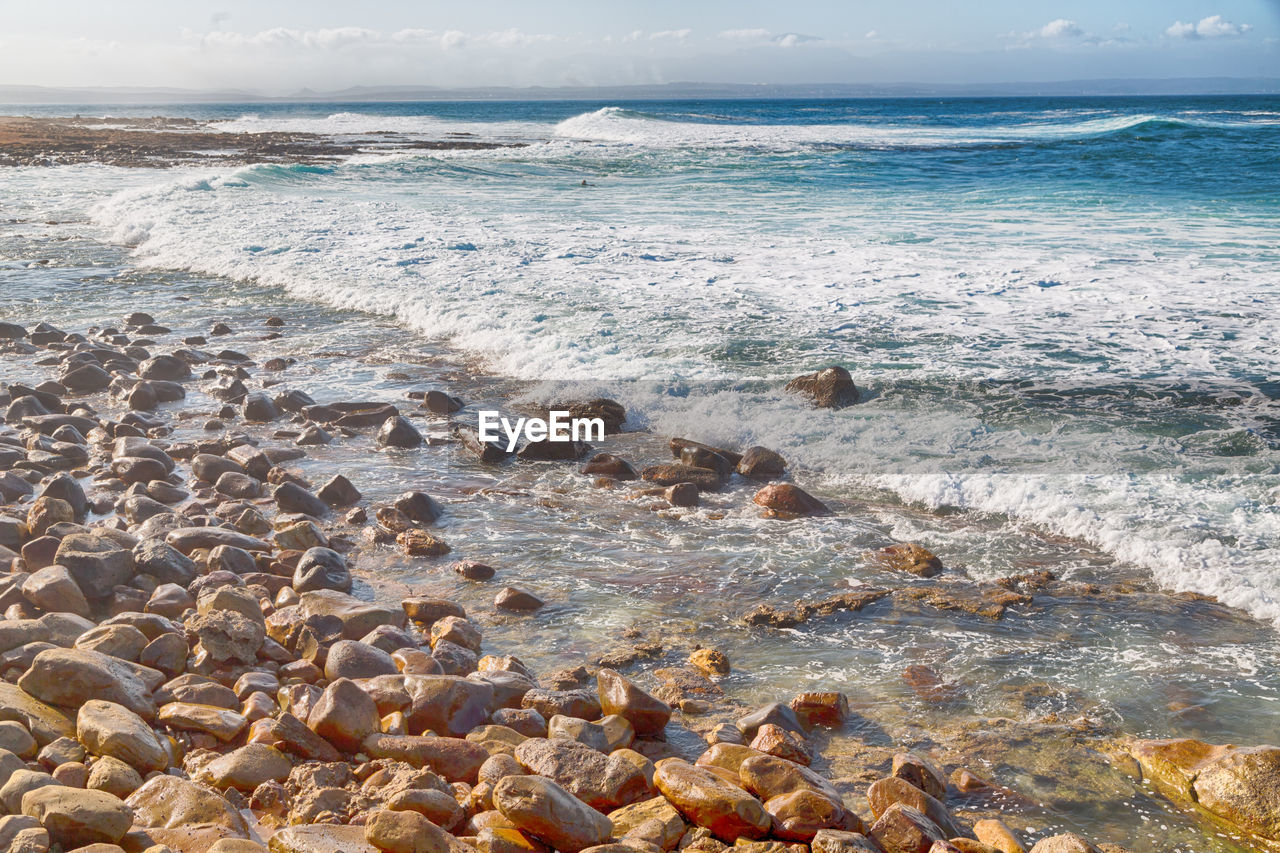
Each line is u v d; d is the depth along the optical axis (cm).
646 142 5062
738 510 737
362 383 1074
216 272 1680
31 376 1062
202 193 2534
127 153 4706
